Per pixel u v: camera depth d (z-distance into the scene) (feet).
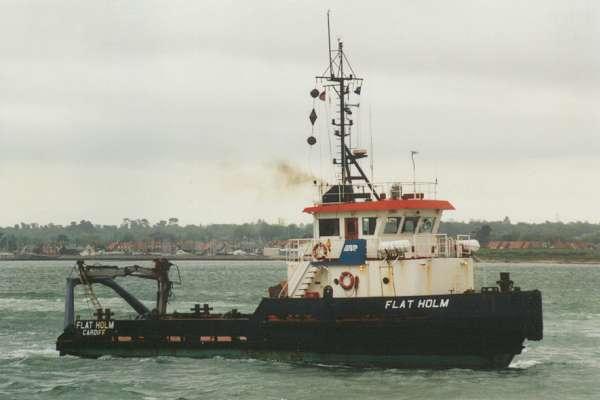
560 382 225.35
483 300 227.20
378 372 231.91
